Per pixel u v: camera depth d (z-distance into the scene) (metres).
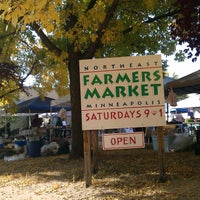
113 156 11.98
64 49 12.63
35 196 7.71
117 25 11.77
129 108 7.73
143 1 11.55
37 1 5.43
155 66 7.72
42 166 11.40
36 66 17.47
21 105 23.00
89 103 7.80
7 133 23.69
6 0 5.78
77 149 11.98
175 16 11.83
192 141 13.45
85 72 7.83
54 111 23.92
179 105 23.19
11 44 14.93
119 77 7.77
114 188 7.58
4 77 15.32
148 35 14.62
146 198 6.67
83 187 7.94
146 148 14.70
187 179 7.88
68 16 11.08
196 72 13.60
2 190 8.68
